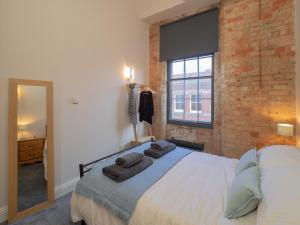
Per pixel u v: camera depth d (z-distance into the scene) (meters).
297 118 2.48
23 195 2.15
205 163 2.15
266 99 2.72
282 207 0.97
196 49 3.49
